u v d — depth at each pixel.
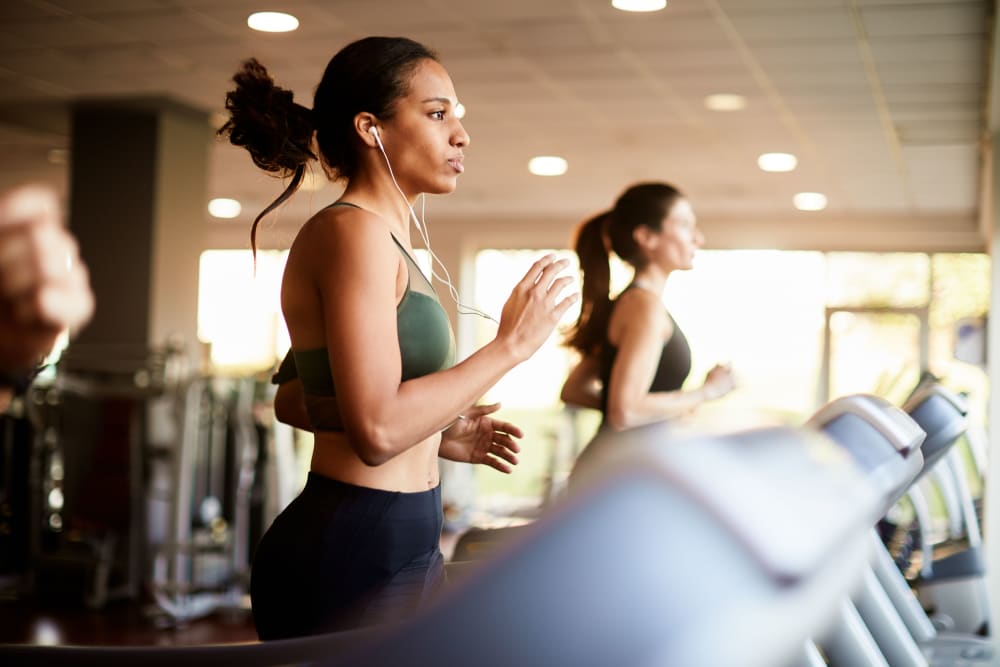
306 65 6.86
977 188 10.77
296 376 1.66
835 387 12.63
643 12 5.81
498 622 0.25
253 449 6.34
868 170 10.05
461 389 1.32
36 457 6.62
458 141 1.54
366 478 1.41
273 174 1.64
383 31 6.18
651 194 2.83
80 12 5.95
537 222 13.54
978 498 5.86
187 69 6.99
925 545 3.49
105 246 7.77
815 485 0.26
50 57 6.79
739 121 8.32
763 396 12.94
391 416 1.31
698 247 2.90
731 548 0.23
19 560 6.80
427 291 1.48
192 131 8.05
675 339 2.84
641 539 0.24
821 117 8.11
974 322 6.49
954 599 3.50
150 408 6.98
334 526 1.40
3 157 9.56
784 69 6.86
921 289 12.76
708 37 6.22
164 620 6.08
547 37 6.29
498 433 1.70
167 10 5.89
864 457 0.49
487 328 13.90
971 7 5.56
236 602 6.18
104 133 7.88
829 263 12.99
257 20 6.02
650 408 2.68
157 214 7.71
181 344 6.85
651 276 2.85
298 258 1.43
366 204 1.53
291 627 1.41
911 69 6.75
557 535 0.25
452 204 12.72
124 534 6.62
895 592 2.36
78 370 7.13
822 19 5.84
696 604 0.23
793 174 10.36
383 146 1.52
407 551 1.43
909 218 12.62
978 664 2.19
